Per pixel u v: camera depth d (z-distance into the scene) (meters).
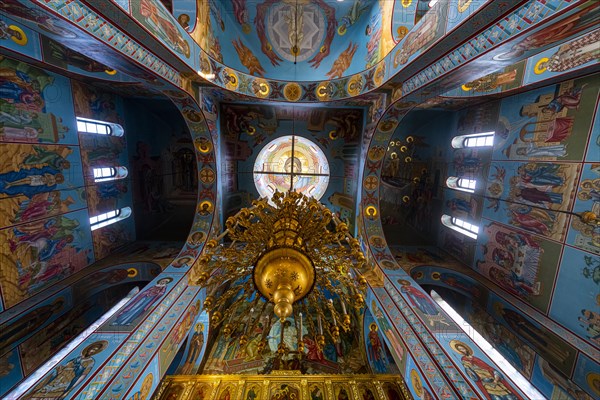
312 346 9.82
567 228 6.12
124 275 8.80
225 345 9.81
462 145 9.88
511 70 7.21
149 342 5.49
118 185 9.77
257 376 7.72
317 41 10.17
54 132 7.16
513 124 7.66
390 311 6.87
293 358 9.45
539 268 6.72
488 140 8.65
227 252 4.09
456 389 4.52
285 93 9.75
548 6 3.15
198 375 7.71
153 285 7.38
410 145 10.95
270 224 4.29
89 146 8.42
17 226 6.25
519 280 7.24
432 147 10.79
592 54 5.30
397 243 11.23
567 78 6.05
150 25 4.98
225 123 10.49
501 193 8.02
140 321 5.89
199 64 7.36
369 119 9.68
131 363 4.93
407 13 7.28
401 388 7.45
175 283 7.55
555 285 6.29
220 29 8.72
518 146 7.47
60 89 7.30
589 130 5.68
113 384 4.48
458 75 5.26
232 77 8.99
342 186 11.34
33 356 5.99
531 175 7.07
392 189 11.35
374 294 7.82
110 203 9.39
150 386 5.13
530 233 7.02
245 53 9.79
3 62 5.83
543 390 5.80
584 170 5.77
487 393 4.44
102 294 8.40
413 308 6.57
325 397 7.30
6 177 6.02
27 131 6.43
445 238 10.51
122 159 9.90
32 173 6.60
